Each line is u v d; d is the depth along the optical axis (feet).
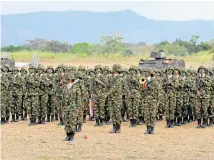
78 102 94.63
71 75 95.81
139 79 116.78
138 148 88.48
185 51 470.80
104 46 540.52
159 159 79.25
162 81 117.50
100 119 117.50
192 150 87.25
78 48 528.22
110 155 81.92
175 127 117.80
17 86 123.54
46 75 121.49
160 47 483.51
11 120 127.75
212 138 101.09
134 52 539.70
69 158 79.20
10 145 90.63
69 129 94.22
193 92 122.01
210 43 533.96
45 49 583.17
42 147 88.74
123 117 125.90
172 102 116.26
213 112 119.03
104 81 116.88
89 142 94.12
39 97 120.06
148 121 105.29
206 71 119.85
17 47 605.73
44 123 121.80
